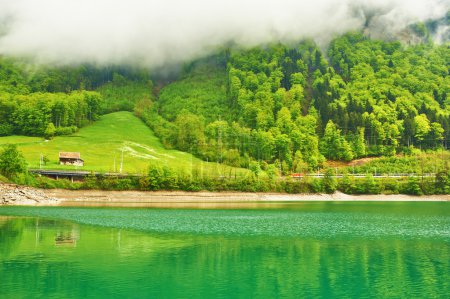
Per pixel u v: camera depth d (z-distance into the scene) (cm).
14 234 6900
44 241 6325
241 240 6794
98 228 7875
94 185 16600
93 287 4084
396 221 9800
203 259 5331
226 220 9650
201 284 4253
